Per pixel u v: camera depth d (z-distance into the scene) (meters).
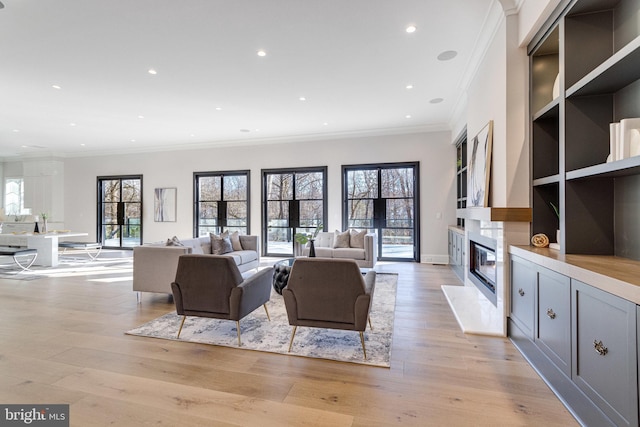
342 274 2.38
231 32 3.07
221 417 1.71
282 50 3.43
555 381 1.95
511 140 2.77
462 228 5.63
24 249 5.94
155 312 3.53
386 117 5.96
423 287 4.61
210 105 5.21
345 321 2.44
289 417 1.71
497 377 2.13
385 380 2.09
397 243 6.93
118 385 2.03
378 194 7.03
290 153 7.53
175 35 3.11
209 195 8.32
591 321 1.59
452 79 4.21
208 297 2.72
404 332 2.92
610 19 2.16
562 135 2.26
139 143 8.19
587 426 1.61
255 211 7.83
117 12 2.72
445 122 6.31
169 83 4.31
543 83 2.70
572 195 2.24
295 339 2.78
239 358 2.42
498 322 3.00
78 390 1.97
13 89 4.49
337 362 2.35
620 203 2.12
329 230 7.20
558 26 2.32
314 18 2.85
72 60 3.62
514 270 2.68
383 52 3.49
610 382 1.44
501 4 2.68
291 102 5.09
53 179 9.26
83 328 3.04
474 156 3.77
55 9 2.66
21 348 2.58
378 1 2.63
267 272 3.28
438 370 2.22
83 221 9.32
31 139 7.75
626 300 1.33
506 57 2.78
